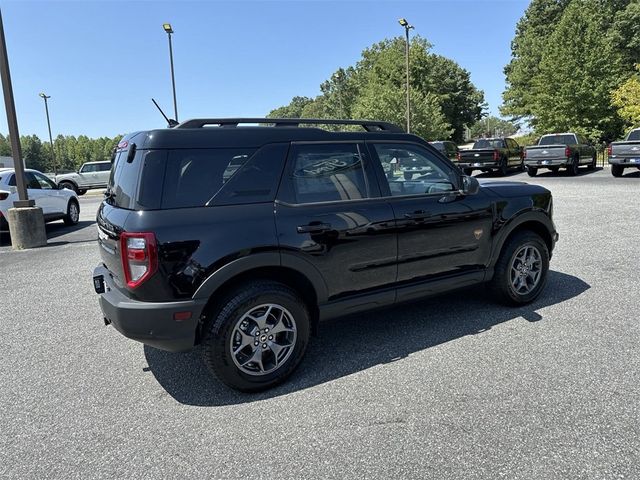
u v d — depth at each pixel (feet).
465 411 9.29
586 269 18.75
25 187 29.76
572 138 64.59
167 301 9.52
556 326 13.26
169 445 8.64
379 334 13.38
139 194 9.61
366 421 9.13
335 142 11.68
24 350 13.26
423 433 8.64
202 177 10.01
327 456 8.13
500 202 14.15
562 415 8.99
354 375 11.05
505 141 69.72
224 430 9.07
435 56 173.58
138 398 10.44
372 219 11.71
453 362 11.41
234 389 10.41
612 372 10.53
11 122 28.76
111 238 10.19
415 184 12.99
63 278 21.39
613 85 96.73
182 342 9.76
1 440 8.95
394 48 168.66
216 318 9.95
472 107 189.37
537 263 15.08
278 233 10.39
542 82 103.91
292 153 11.01
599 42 97.09
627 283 16.80
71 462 8.23
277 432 8.93
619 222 28.40
